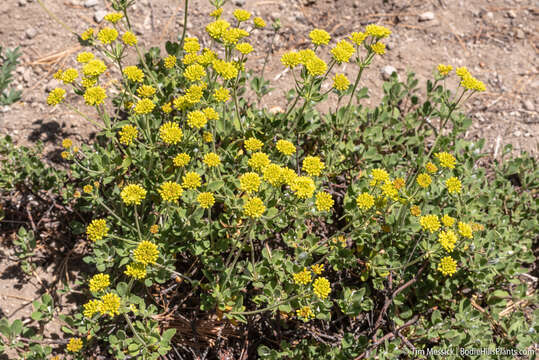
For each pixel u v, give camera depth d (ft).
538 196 2.55
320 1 3.11
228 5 3.01
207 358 2.20
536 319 2.21
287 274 2.11
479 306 2.28
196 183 1.92
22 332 2.06
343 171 2.47
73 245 2.39
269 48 2.90
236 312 2.03
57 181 2.36
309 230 2.31
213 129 2.18
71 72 2.10
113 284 2.19
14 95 2.61
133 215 2.23
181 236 2.14
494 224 2.38
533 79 2.86
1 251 2.35
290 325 2.23
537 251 2.46
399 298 2.14
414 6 3.10
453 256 2.20
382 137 2.49
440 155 2.11
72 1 2.93
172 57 2.28
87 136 2.57
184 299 2.20
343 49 2.12
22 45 2.79
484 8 3.13
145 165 2.20
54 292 2.30
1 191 2.41
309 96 2.17
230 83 2.24
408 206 2.17
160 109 2.35
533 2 3.14
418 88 2.65
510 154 2.65
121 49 2.24
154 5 2.97
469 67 2.89
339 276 2.24
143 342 1.97
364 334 2.19
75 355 2.09
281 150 1.97
